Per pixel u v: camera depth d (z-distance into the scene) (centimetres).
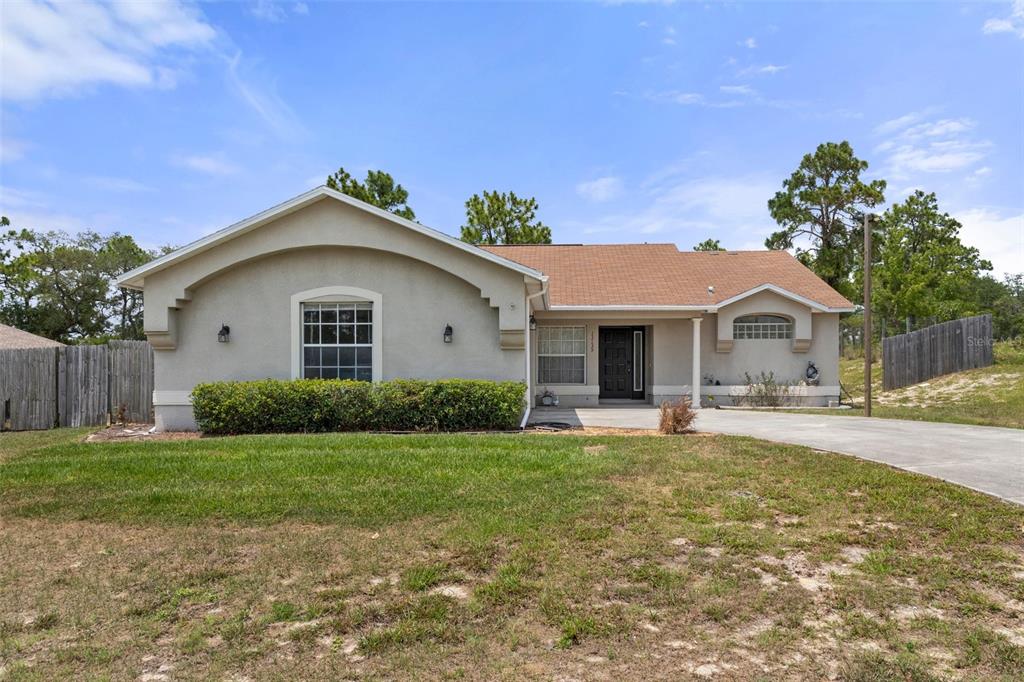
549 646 326
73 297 3862
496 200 3039
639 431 1027
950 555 445
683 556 449
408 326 1120
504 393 1028
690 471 682
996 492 578
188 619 362
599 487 618
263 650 325
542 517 528
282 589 400
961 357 1897
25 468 724
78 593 399
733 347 1670
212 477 672
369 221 1092
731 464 713
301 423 1023
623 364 1742
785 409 1506
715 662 308
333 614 364
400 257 1118
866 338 1361
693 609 365
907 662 305
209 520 539
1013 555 442
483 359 1116
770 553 453
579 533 492
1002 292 4256
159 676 301
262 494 603
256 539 492
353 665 309
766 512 543
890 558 440
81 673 305
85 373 1352
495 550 459
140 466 726
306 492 607
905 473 655
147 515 553
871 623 345
